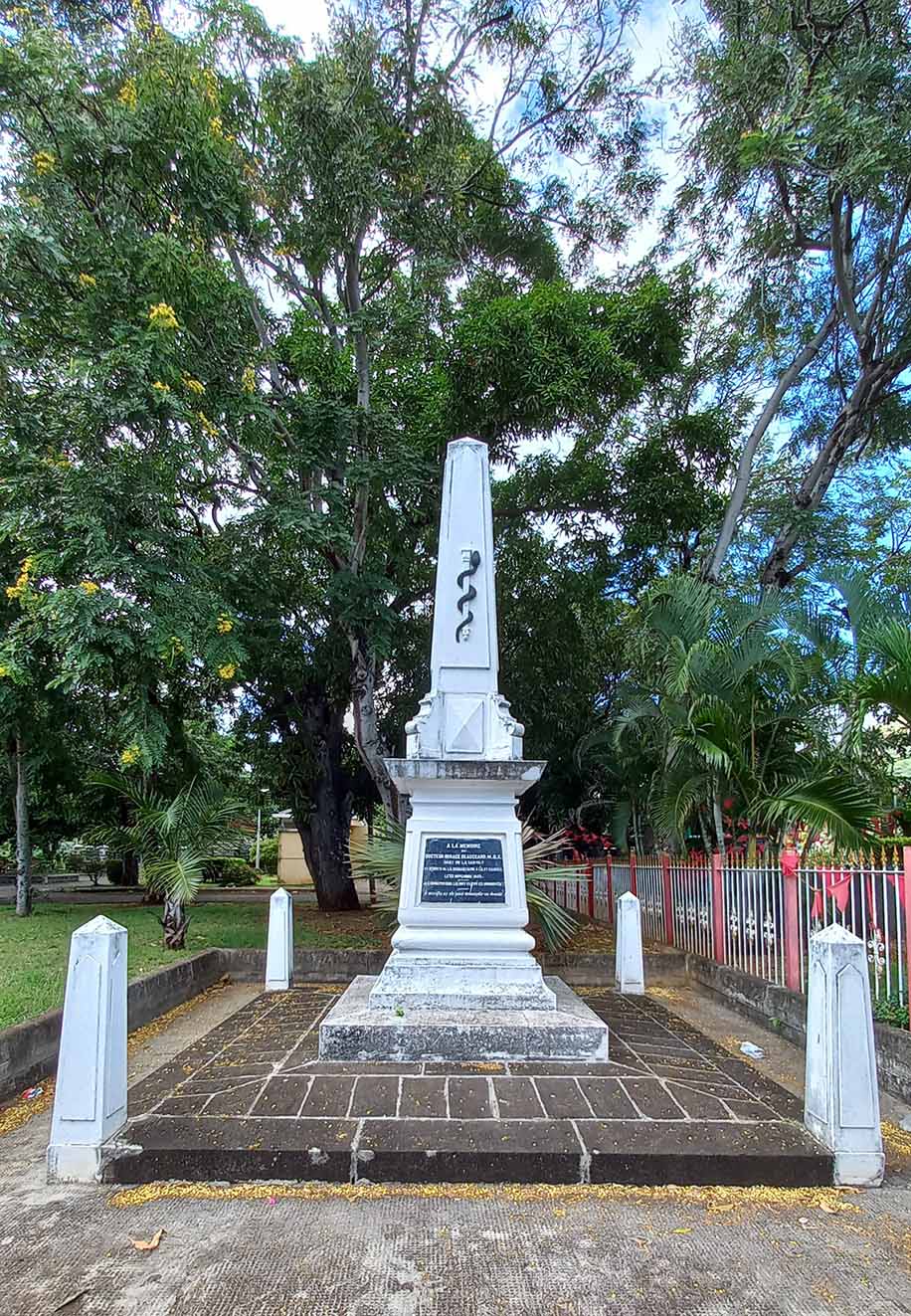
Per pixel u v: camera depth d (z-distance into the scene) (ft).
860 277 36.22
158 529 24.79
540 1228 11.07
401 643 41.55
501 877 19.30
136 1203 11.75
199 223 27.25
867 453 41.65
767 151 28.43
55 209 24.39
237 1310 9.26
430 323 37.83
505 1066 16.28
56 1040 18.66
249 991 27.37
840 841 21.97
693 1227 11.16
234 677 30.73
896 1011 18.16
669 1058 17.40
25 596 22.08
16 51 24.38
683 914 30.89
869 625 23.59
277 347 38.22
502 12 33.71
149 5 29.73
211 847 29.96
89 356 23.04
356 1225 11.09
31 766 43.50
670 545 42.01
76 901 57.98
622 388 32.45
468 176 36.06
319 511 31.24
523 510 40.11
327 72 29.19
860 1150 12.60
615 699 36.58
